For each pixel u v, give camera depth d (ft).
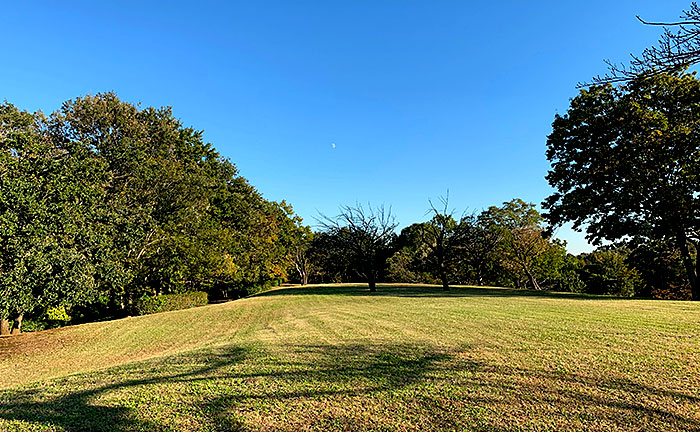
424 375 18.54
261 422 13.80
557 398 14.92
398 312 45.52
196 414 14.70
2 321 51.37
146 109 100.37
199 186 81.46
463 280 143.95
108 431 13.53
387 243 95.71
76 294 45.83
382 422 13.44
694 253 97.25
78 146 53.26
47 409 16.14
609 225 68.03
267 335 35.86
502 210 127.34
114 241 55.21
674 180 63.00
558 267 134.92
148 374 21.65
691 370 17.58
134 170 68.74
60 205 44.75
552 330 28.78
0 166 42.70
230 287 118.42
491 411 13.97
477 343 25.29
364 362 21.63
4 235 39.75
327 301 69.15
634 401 14.33
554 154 75.82
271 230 135.54
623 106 62.95
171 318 59.41
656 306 44.98
